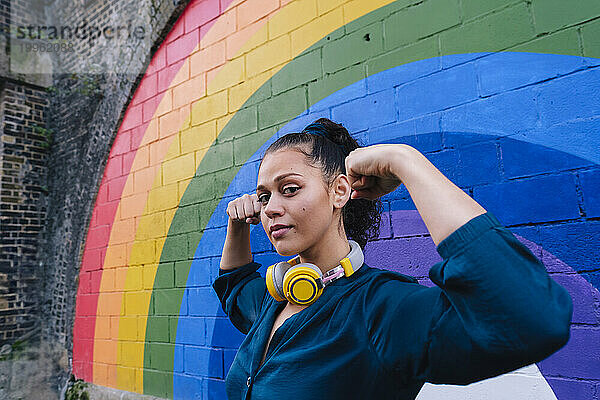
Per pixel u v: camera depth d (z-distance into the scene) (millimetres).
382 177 667
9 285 3854
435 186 570
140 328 2727
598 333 1253
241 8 2521
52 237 3896
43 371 3506
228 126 2471
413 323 598
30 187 4129
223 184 2434
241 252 1148
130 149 3080
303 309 747
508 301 475
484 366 515
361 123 1901
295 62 2205
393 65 1835
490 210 1501
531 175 1431
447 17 1702
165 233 2693
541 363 1334
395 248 1693
